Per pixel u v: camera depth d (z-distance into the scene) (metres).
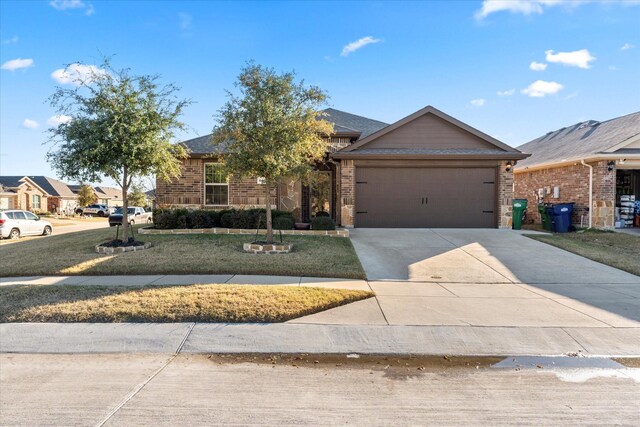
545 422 3.24
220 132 9.88
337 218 15.61
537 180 19.67
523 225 18.19
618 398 3.66
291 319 5.66
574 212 16.62
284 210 15.44
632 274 8.73
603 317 5.82
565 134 21.61
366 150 14.72
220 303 5.95
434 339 5.04
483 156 14.10
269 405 3.50
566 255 10.45
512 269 9.09
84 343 4.89
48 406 3.46
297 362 4.48
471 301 6.63
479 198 14.63
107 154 9.70
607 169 14.93
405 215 14.65
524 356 4.64
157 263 9.00
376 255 10.33
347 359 4.58
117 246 10.45
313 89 9.92
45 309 5.73
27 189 44.59
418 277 8.39
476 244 11.66
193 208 15.93
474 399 3.63
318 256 9.77
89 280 7.78
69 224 34.62
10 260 9.82
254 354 4.70
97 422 3.21
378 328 5.34
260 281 7.64
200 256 9.71
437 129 14.98
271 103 9.55
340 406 3.49
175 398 3.62
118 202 71.75
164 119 10.19
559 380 4.04
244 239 11.80
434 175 14.62
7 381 3.97
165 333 5.15
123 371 4.21
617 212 17.00
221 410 3.41
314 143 10.42
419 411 3.41
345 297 6.51
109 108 9.74
